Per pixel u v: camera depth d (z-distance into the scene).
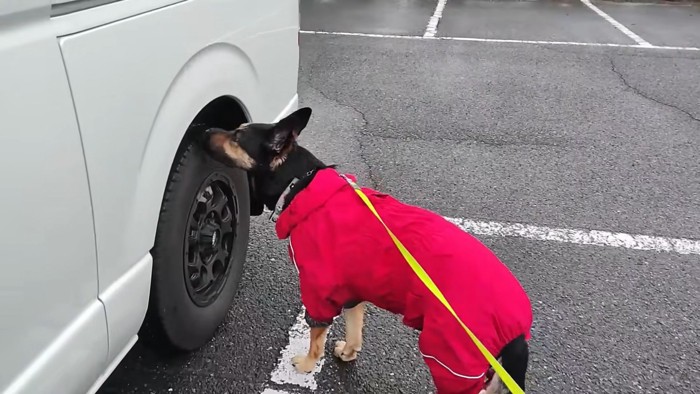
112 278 1.70
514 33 8.22
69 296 1.51
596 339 2.71
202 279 2.45
